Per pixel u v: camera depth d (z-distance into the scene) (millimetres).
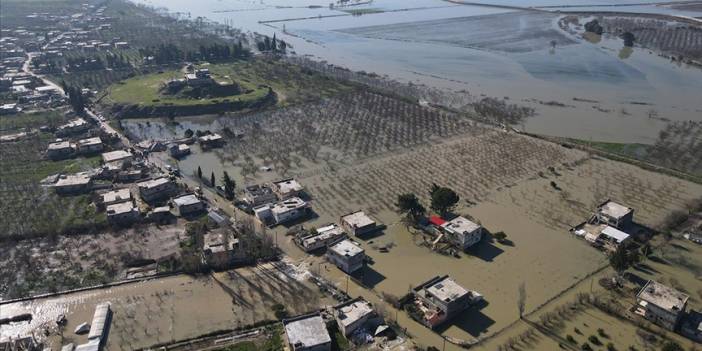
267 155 180625
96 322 98500
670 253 120438
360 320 97688
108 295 108188
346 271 115625
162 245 125562
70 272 115750
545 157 173875
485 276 113938
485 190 152250
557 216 137375
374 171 165875
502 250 123438
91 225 133000
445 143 188375
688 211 137750
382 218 138125
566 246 124562
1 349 92625
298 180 160500
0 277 114375
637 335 95812
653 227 130875
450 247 124562
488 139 190875
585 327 98188
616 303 104062
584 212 138875
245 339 95500
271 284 111438
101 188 156000
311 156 178750
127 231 132250
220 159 178750
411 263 118938
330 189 154500
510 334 96688
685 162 168750
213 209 140750
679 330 96125
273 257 120938
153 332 97250
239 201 146375
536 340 95062
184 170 169750
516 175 161500
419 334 97125
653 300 98875
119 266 117688
